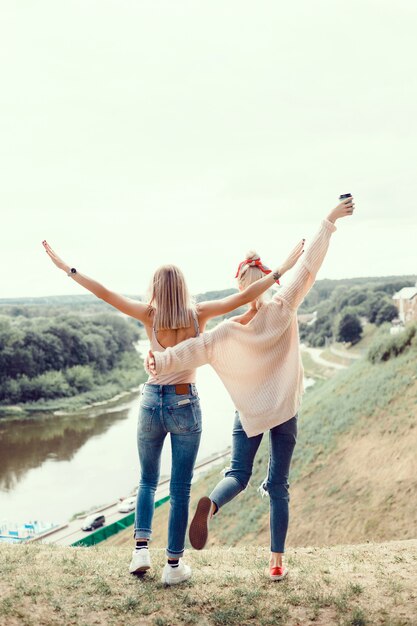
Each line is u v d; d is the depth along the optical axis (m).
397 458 22.36
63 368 118.38
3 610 3.71
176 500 4.16
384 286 136.12
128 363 136.00
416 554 6.04
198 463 47.84
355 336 130.88
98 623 3.59
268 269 4.28
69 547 6.50
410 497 19.55
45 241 4.04
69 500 46.75
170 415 3.99
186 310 3.99
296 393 4.16
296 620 3.71
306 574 4.66
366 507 20.44
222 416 73.94
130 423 86.56
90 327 131.12
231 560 5.60
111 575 4.45
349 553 6.28
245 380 4.06
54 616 3.68
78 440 74.00
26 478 55.12
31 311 159.25
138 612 3.74
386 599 4.07
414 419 24.36
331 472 24.36
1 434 81.38
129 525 31.62
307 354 129.88
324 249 4.15
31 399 108.12
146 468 4.25
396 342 34.59
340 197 4.17
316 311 145.75
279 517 4.36
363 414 27.66
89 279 4.03
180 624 3.60
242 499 24.81
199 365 3.99
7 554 5.39
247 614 3.73
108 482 51.94
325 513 21.53
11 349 110.31
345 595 4.10
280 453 4.22
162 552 6.10
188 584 4.23
